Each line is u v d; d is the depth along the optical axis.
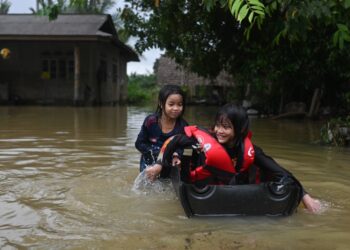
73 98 21.50
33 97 21.73
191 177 3.85
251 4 3.21
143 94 29.98
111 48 23.89
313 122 12.09
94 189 4.16
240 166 3.69
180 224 3.21
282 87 13.92
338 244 2.86
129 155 6.01
